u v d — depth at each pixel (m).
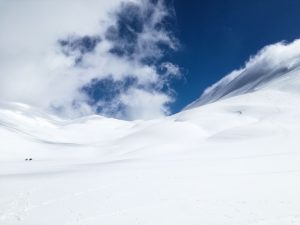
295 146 51.25
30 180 35.03
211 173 32.31
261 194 23.31
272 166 33.66
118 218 20.45
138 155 71.12
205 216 19.73
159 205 22.56
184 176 31.73
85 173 38.53
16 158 97.25
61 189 29.44
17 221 20.94
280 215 18.94
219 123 118.94
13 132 152.00
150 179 31.48
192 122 123.19
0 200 26.27
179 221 19.31
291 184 25.53
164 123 119.62
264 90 183.62
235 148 56.53
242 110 135.88
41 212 22.58
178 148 74.06
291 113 98.19
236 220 18.69
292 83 178.75
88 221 20.22
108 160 66.62
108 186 29.58
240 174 30.66
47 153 111.94
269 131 76.50
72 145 140.00
